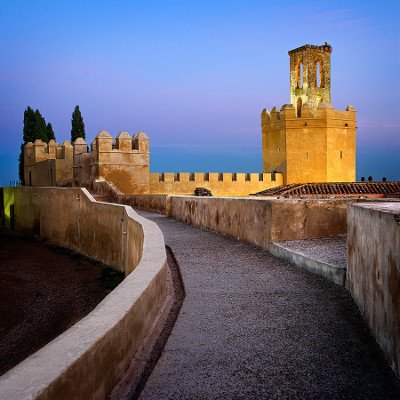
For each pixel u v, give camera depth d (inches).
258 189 1738.4
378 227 161.6
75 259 817.5
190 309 210.1
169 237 461.4
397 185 1429.6
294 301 222.5
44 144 1594.5
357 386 133.7
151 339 162.7
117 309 134.6
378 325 163.0
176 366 147.2
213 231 506.3
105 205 725.9
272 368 146.2
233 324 189.0
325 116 1894.7
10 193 1334.9
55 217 1005.2
